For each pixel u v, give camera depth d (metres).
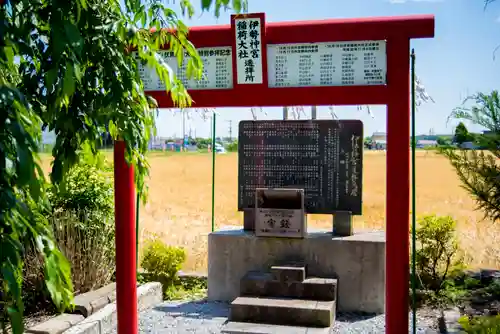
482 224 12.70
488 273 7.90
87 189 7.44
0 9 2.73
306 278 7.37
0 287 3.77
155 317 7.30
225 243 7.89
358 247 7.43
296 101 5.32
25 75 3.25
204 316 7.34
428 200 19.98
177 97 4.01
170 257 8.45
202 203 20.48
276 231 7.59
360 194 7.57
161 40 3.92
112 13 3.50
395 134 5.16
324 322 6.61
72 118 3.20
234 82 5.41
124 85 3.33
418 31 5.04
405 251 5.21
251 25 5.24
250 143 7.86
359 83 5.21
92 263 7.44
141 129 3.54
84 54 3.14
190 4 3.44
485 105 4.84
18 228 2.41
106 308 6.79
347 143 7.56
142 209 18.47
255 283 7.24
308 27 5.19
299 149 7.69
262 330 6.50
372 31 5.10
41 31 3.14
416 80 5.68
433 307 7.26
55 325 6.16
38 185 2.28
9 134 2.32
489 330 4.31
